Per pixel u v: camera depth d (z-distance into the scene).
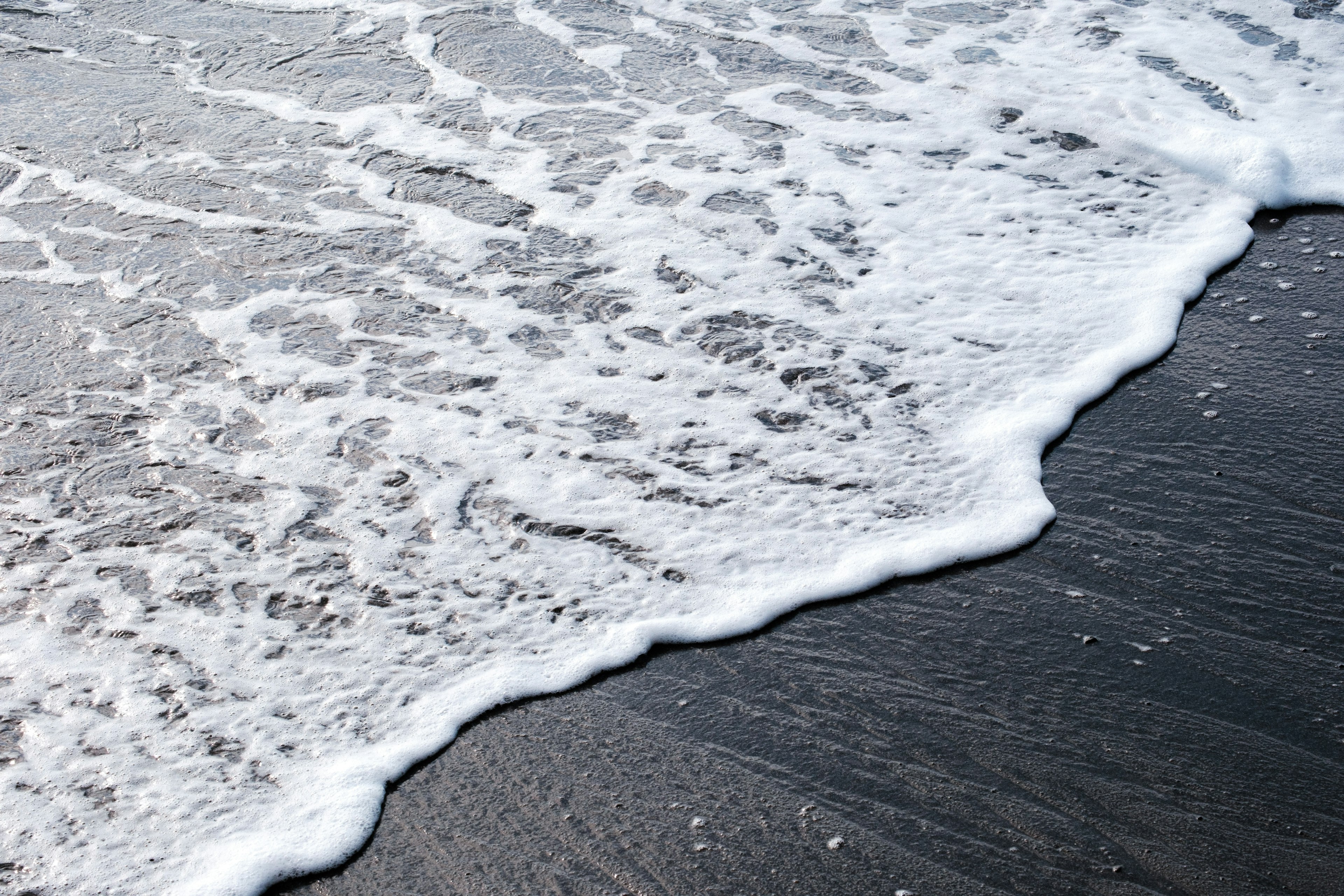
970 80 5.99
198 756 2.75
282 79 6.28
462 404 3.98
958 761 2.74
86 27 6.90
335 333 4.35
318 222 5.04
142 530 3.44
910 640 3.10
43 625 3.10
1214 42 6.15
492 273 4.70
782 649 3.08
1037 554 3.37
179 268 4.73
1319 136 5.31
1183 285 4.50
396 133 5.74
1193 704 2.88
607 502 3.56
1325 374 4.05
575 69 6.32
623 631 3.12
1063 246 4.78
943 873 2.47
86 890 2.43
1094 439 3.81
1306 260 4.69
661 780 2.72
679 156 5.46
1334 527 3.43
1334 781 2.66
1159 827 2.56
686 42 6.58
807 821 2.60
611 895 2.45
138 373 4.12
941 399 3.97
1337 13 6.32
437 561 3.34
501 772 2.74
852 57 6.32
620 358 4.20
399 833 2.60
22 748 2.75
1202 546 3.38
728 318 4.39
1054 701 2.90
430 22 6.88
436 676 2.99
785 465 3.70
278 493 3.58
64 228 4.99
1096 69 5.98
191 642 3.06
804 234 4.87
